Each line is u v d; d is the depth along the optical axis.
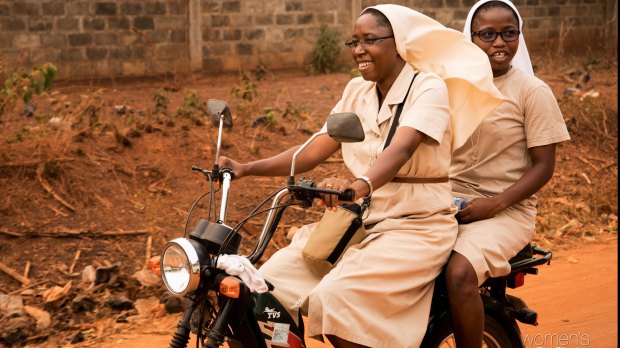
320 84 11.38
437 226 3.29
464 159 3.94
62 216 6.14
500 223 3.57
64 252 5.78
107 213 6.27
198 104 8.70
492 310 3.55
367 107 3.44
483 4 3.92
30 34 10.91
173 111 8.82
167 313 5.10
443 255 3.26
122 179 6.70
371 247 3.19
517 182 3.72
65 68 11.16
